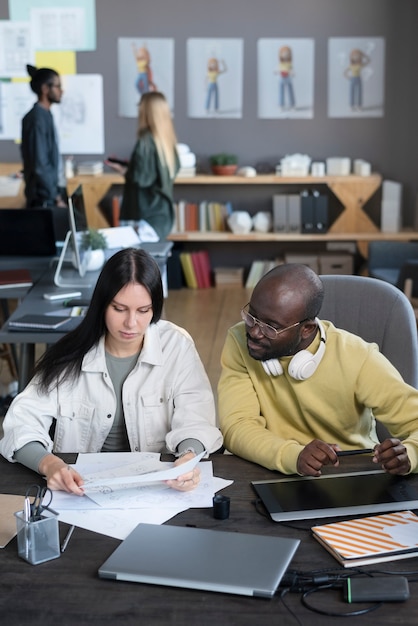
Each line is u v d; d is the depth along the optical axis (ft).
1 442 7.74
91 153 27.32
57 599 5.62
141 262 7.75
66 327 12.34
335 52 26.50
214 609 5.52
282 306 7.47
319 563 6.05
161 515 6.70
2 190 25.22
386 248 21.71
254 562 5.92
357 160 26.94
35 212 16.99
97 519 6.64
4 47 26.76
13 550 6.22
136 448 8.41
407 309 9.42
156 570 5.83
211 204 27.07
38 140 21.86
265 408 8.34
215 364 19.21
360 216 26.61
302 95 26.81
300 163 26.43
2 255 17.30
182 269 27.32
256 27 26.50
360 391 8.00
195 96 26.89
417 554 6.13
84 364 8.13
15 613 5.48
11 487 7.17
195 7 26.45
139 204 21.90
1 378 16.98
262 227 26.84
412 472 7.38
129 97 26.94
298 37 26.50
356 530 6.41
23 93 26.96
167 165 21.65
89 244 15.92
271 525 6.58
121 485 7.16
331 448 7.24
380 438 9.44
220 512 6.64
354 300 9.59
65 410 8.24
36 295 14.21
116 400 8.34
